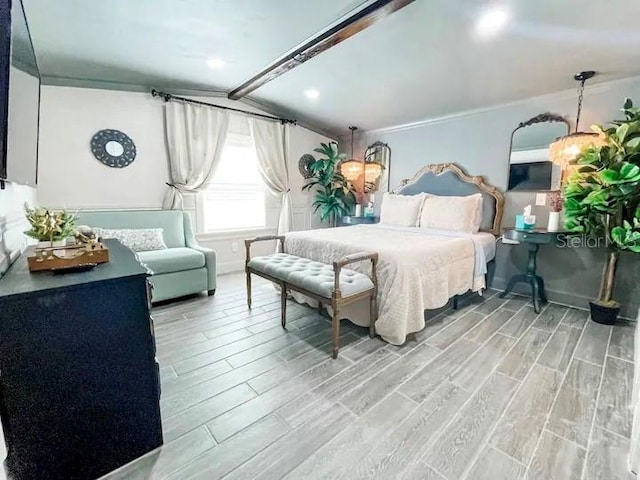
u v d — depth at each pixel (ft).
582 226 8.64
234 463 4.24
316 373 6.36
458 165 12.69
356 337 7.98
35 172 6.48
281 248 10.99
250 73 11.00
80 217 10.30
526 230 9.54
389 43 8.45
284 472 4.09
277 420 5.04
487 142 11.80
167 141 12.42
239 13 7.32
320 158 17.24
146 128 12.01
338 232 11.33
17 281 3.87
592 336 7.96
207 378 6.19
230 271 14.92
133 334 4.22
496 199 11.47
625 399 5.51
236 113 13.96
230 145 14.47
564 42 7.54
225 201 14.71
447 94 11.08
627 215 8.16
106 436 4.12
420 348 7.39
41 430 3.72
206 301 10.68
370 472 4.08
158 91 12.04
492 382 6.04
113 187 11.51
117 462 4.20
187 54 9.45
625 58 7.90
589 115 9.48
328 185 16.97
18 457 3.61
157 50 9.18
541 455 4.34
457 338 7.89
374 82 11.01
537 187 10.64
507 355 7.06
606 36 7.14
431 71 9.70
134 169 11.88
